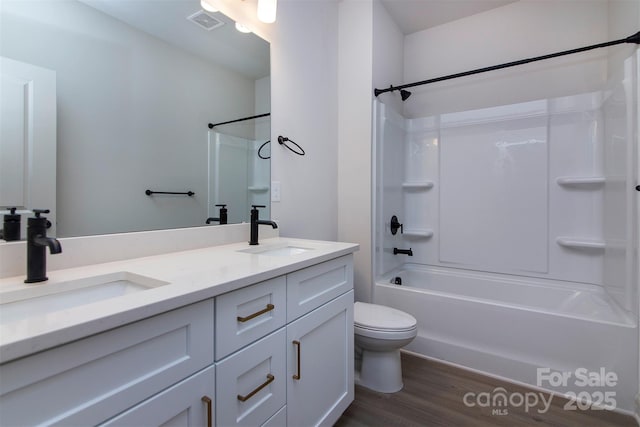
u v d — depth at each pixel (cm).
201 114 147
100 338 58
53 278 88
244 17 166
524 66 243
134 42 121
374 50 233
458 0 243
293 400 110
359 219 235
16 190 91
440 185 271
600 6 219
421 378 187
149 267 101
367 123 231
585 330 166
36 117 96
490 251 251
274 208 185
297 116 201
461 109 268
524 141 238
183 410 73
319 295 125
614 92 187
